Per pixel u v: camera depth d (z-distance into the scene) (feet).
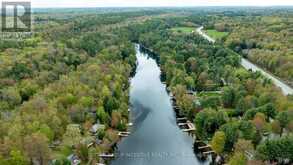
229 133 470.80
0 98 610.65
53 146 481.46
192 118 597.52
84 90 618.44
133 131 575.38
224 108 613.52
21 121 482.69
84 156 463.42
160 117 629.10
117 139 539.29
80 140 489.67
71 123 534.78
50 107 526.98
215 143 469.98
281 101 551.18
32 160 428.56
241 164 413.18
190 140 547.49
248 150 434.71
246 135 469.16
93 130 534.37
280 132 491.72
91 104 589.32
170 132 572.51
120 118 569.64
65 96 581.94
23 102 595.47
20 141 434.30
